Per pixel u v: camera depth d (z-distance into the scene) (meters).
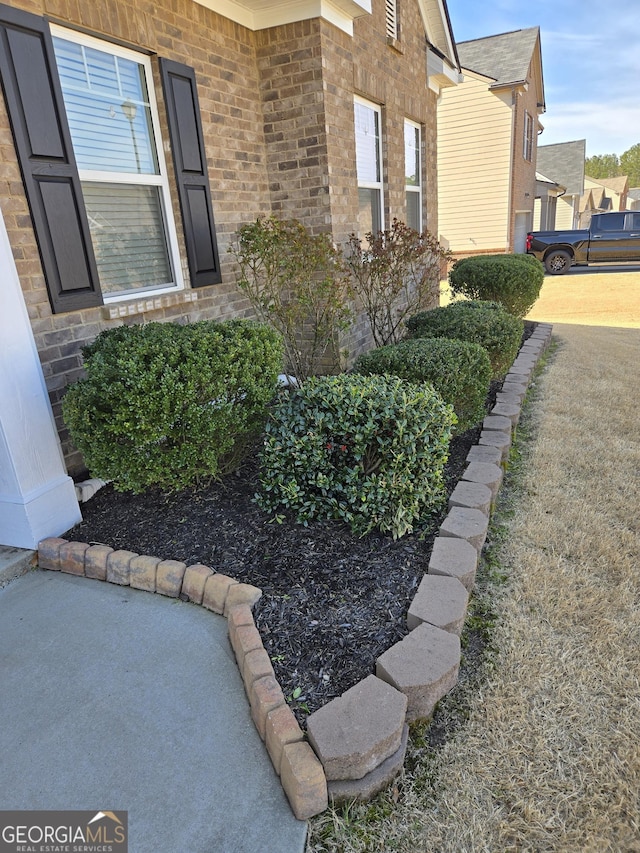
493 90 15.94
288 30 4.92
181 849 1.62
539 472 3.85
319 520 3.04
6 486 2.91
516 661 2.23
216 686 2.19
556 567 2.80
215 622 2.53
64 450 3.47
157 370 2.82
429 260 7.11
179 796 1.77
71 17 3.26
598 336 8.34
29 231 3.10
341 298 5.47
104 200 3.79
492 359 5.14
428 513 3.12
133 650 2.38
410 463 2.87
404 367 3.73
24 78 2.97
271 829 1.67
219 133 4.68
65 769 1.87
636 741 1.88
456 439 4.30
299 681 2.08
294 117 5.12
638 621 2.42
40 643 2.44
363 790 1.75
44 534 3.03
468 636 2.38
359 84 5.70
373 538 2.92
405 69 6.97
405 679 1.95
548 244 16.73
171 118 4.08
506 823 1.67
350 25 5.36
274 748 1.82
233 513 3.16
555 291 13.46
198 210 4.44
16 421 2.86
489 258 8.47
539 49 18.16
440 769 1.84
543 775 1.80
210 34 4.47
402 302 7.26
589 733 1.92
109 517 3.24
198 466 3.20
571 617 2.46
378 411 2.91
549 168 30.11
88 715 2.07
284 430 3.03
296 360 5.22
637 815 1.67
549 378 6.06
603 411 4.97
